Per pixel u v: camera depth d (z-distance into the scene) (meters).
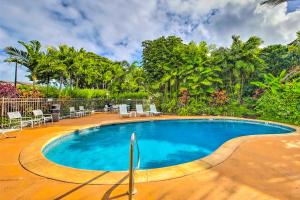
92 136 10.54
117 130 12.14
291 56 23.55
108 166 6.20
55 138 7.62
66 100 14.78
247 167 4.66
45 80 17.70
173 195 3.31
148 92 23.78
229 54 20.23
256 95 18.23
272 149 6.30
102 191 3.45
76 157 7.06
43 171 4.29
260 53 22.41
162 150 8.20
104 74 31.75
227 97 18.61
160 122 14.79
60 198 3.20
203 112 18.14
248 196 3.29
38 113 10.54
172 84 20.70
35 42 16.03
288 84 15.28
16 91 11.23
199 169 4.46
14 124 9.40
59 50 21.83
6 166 4.60
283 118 14.16
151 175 4.11
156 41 27.47
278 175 4.19
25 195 3.29
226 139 10.43
